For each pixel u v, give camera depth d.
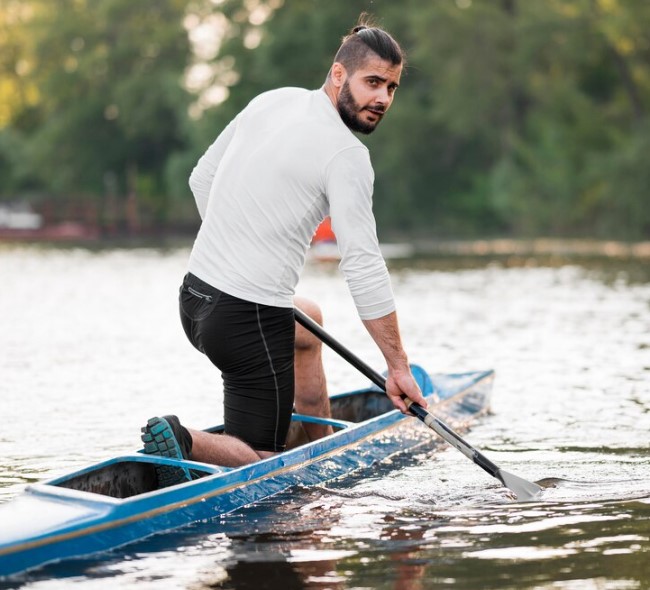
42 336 12.09
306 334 5.83
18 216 52.88
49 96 64.69
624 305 15.07
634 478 5.47
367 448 5.89
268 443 5.30
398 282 20.00
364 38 4.95
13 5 73.56
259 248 5.06
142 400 7.98
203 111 59.12
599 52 44.56
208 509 4.67
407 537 4.39
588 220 46.16
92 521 4.19
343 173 4.93
